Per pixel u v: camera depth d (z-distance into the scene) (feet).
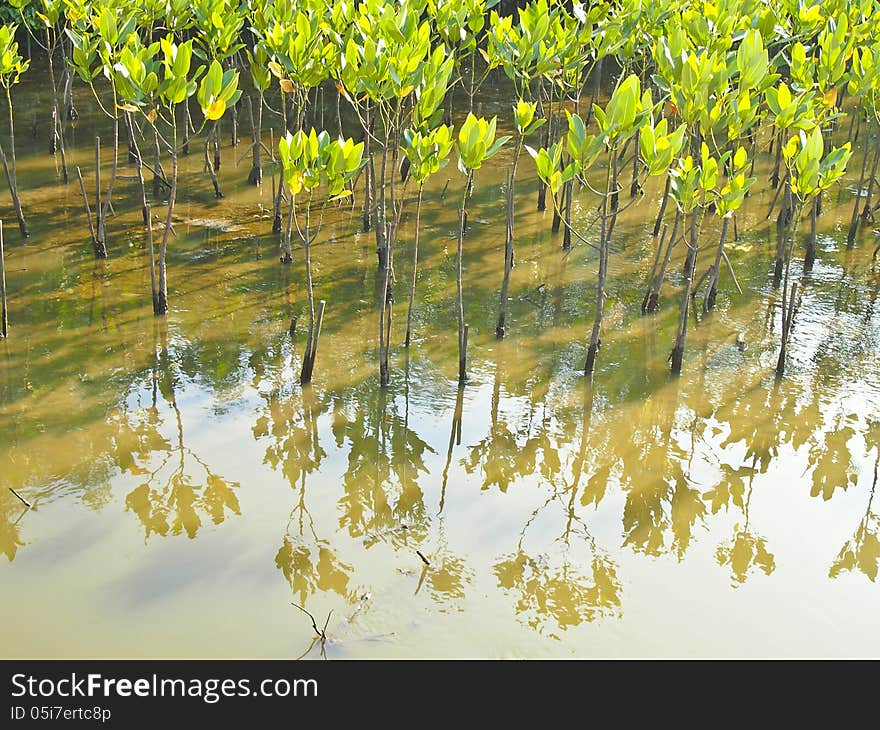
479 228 42.65
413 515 23.21
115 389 28.14
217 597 19.80
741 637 19.49
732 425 27.89
